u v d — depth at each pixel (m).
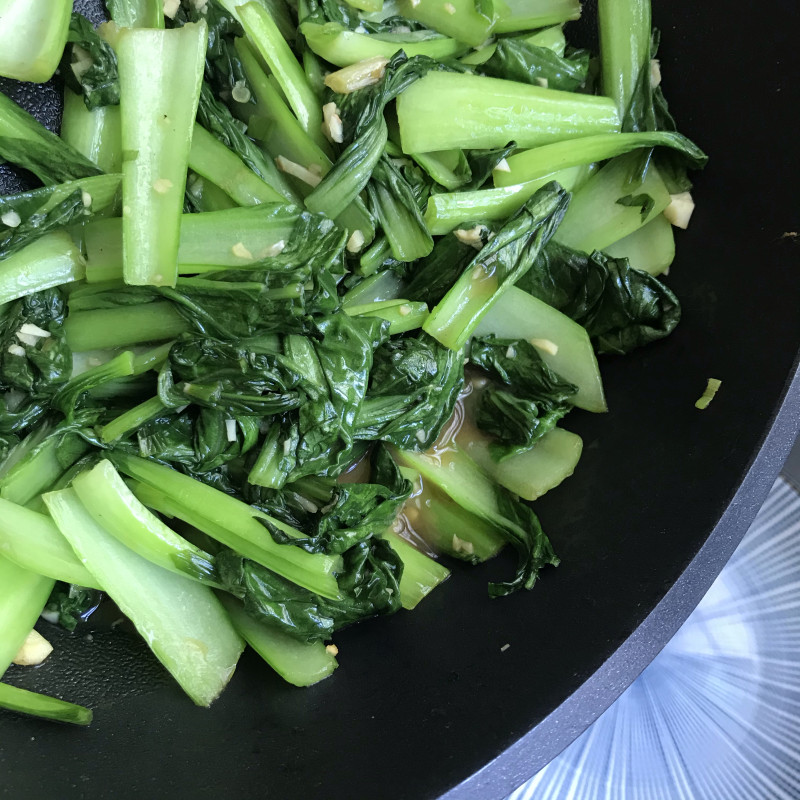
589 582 0.30
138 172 0.28
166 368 0.30
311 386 0.30
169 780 0.27
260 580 0.30
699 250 0.33
